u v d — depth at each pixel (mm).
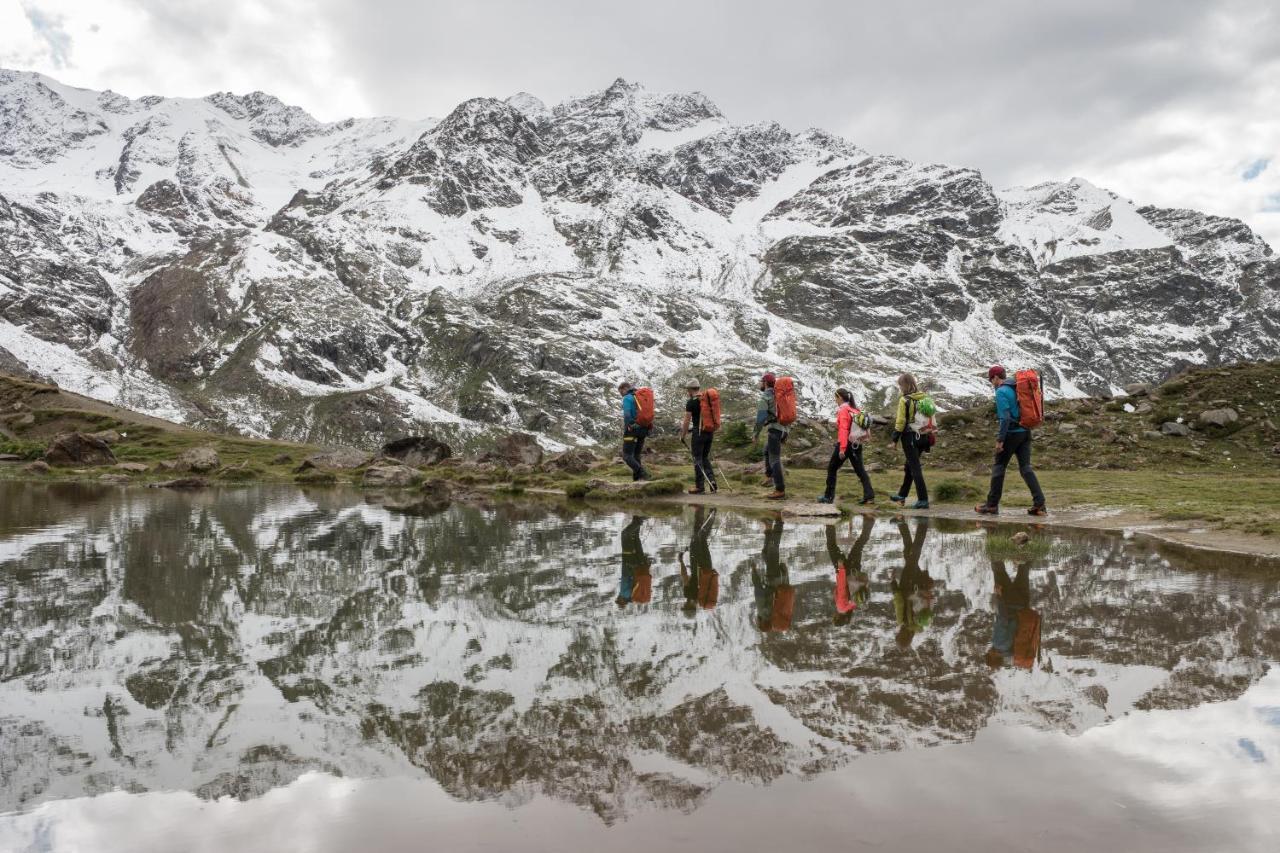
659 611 5488
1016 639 4691
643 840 2268
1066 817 2414
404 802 2549
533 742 3066
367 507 15609
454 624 5047
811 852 2195
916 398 15094
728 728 3217
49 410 45719
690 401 18844
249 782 2674
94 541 9438
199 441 42250
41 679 3818
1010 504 15180
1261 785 2648
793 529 11477
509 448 35125
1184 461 23109
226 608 5512
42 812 2430
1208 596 6082
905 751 2977
